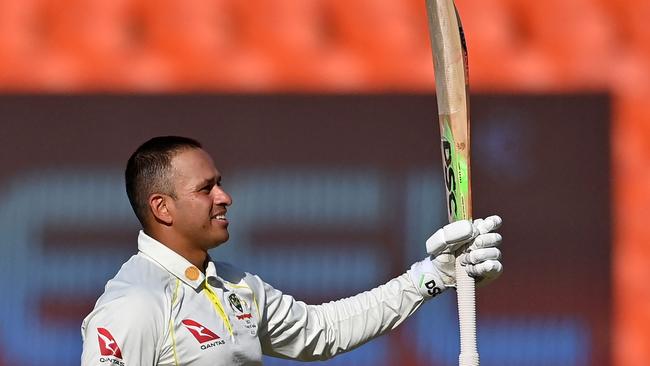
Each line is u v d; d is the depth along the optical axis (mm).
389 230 18828
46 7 19203
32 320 18422
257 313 9898
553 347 18953
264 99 19078
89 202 18672
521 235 19047
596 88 19312
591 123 19250
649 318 18984
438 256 10430
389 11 19453
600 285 19000
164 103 19000
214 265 9750
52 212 18594
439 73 10641
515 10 19594
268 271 18688
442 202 18859
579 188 19141
